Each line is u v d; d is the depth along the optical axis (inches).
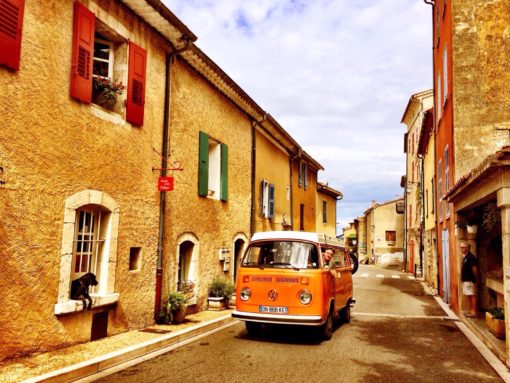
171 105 395.2
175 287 397.1
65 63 266.7
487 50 469.4
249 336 346.6
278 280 331.9
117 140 314.7
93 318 289.4
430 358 282.0
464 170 457.4
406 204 1419.8
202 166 450.6
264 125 651.5
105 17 302.8
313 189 1030.4
